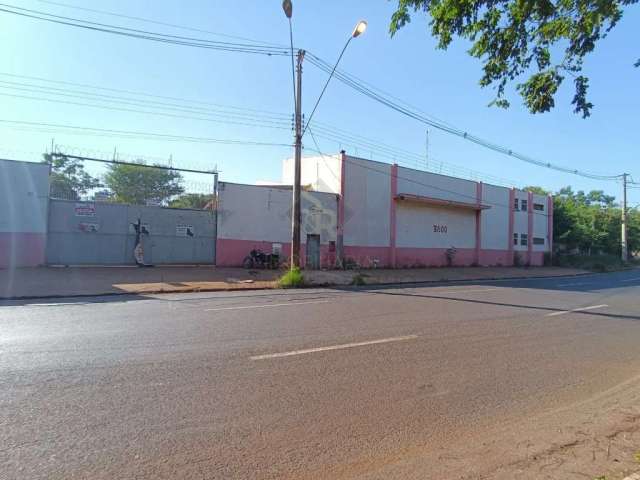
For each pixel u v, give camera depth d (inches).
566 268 1705.2
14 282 633.6
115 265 875.4
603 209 2417.6
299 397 210.1
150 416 181.5
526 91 233.3
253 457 153.3
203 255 962.7
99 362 250.8
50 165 821.2
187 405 194.4
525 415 202.2
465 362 283.1
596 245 2165.4
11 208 790.5
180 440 162.6
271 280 800.3
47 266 810.2
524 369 274.2
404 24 229.5
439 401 214.4
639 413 207.5
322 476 143.7
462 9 214.2
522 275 1242.6
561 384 248.5
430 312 470.9
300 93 760.3
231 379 230.4
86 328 345.7
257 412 190.9
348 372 251.0
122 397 200.2
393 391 224.5
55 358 256.5
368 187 1214.3
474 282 948.6
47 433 163.3
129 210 891.4
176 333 332.2
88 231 852.6
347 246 1166.3
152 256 911.7
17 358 255.3
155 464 145.4
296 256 764.0
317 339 325.1
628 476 144.1
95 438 161.0
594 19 199.5
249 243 1010.7
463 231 1473.9
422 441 171.8
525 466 154.3
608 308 561.9
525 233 1734.7
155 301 527.2
